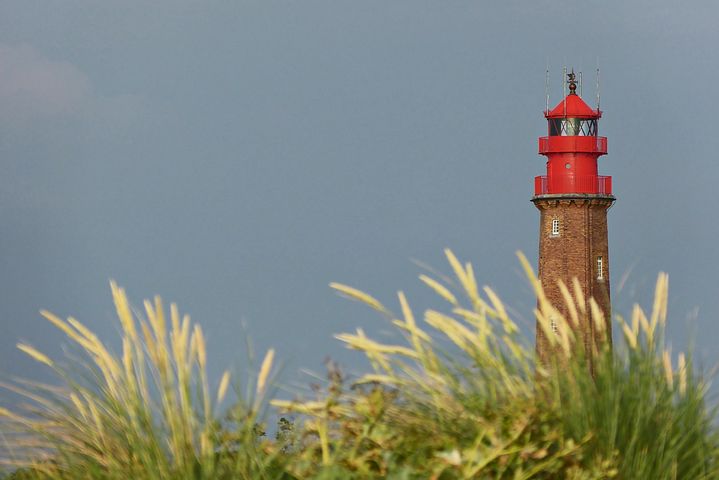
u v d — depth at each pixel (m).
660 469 25.19
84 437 24.94
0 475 24.83
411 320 25.97
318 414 25.66
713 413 26.30
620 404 25.69
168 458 24.00
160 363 23.58
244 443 23.97
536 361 26.06
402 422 26.23
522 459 24.59
